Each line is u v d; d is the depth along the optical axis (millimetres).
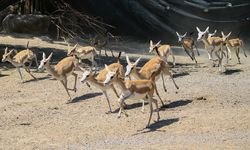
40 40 91125
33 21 96250
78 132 37812
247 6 110125
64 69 47562
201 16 111062
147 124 38875
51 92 50438
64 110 44156
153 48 57000
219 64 61094
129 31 113562
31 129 39219
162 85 51750
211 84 52125
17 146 34812
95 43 70750
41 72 60500
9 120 41688
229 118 39219
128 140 35312
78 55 58438
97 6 116562
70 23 103750
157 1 112375
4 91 51250
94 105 45250
